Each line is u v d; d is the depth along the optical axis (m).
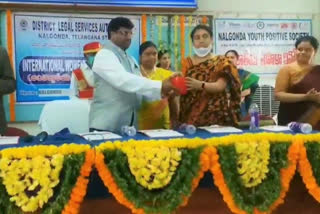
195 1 4.21
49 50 4.09
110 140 2.00
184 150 1.98
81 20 4.12
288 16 4.55
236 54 4.14
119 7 4.09
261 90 4.38
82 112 3.00
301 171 2.12
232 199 2.04
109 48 2.33
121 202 1.93
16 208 1.85
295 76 2.93
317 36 4.61
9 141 2.01
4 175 1.80
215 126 2.36
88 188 2.09
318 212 2.34
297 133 2.18
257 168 2.07
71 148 1.86
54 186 1.85
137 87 2.21
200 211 2.22
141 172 1.93
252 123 2.33
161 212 1.96
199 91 2.43
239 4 4.45
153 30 4.23
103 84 2.34
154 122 2.60
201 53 2.45
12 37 3.99
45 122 2.99
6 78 2.97
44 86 4.09
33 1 3.93
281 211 2.29
